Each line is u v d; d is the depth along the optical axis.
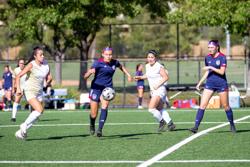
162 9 115.25
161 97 45.59
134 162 30.89
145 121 56.38
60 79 112.94
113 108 82.19
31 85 39.62
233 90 81.06
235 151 34.50
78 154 33.97
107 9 104.00
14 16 114.50
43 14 102.06
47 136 43.75
